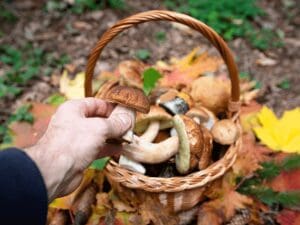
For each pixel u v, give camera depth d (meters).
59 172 0.43
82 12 1.30
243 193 0.70
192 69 0.84
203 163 0.63
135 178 0.61
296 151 0.76
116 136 0.52
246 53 1.16
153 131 0.66
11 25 1.24
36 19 1.27
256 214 0.70
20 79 1.05
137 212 0.65
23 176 0.39
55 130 0.46
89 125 0.47
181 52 1.17
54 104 0.86
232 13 1.27
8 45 1.17
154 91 0.74
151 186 0.60
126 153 0.62
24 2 1.32
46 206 0.40
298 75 1.09
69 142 0.45
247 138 0.77
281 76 1.08
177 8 1.30
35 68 1.09
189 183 0.60
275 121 0.80
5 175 0.38
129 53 1.16
